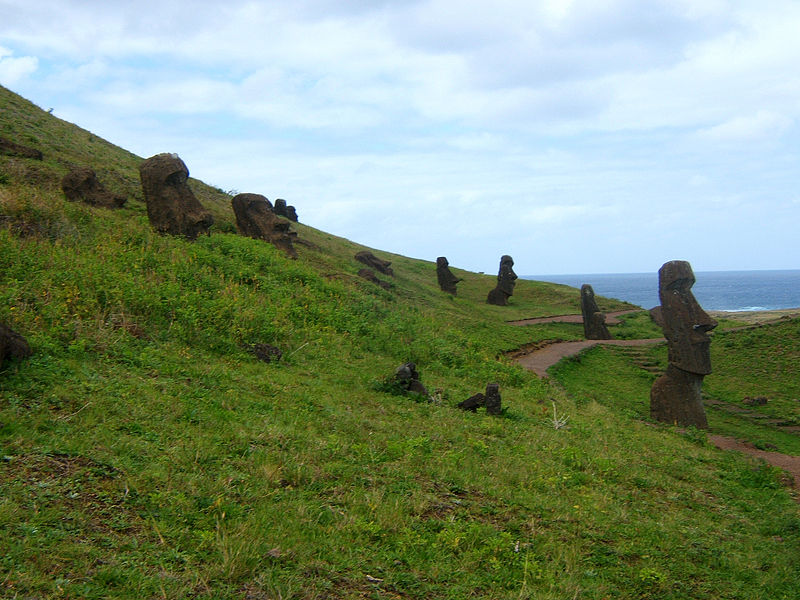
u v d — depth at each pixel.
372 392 12.98
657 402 20.42
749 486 12.26
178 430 7.85
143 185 23.09
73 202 22.72
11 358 8.54
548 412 15.44
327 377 13.36
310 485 7.06
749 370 27.84
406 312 26.95
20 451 6.18
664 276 20.64
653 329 42.53
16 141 30.22
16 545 4.52
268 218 30.45
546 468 10.00
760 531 9.17
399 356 18.44
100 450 6.63
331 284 24.61
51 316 11.24
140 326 12.41
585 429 14.20
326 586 4.96
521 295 54.84
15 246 14.79
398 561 5.70
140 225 22.62
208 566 4.88
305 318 18.59
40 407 7.42
